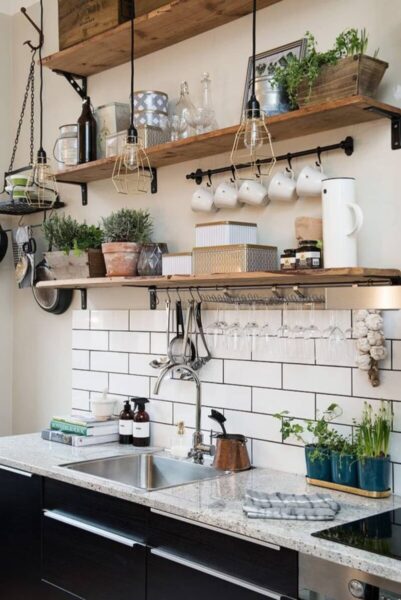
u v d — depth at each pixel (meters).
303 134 2.63
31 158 3.90
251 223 2.76
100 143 3.31
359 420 2.44
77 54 3.33
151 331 3.23
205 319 2.96
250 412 2.79
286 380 2.66
